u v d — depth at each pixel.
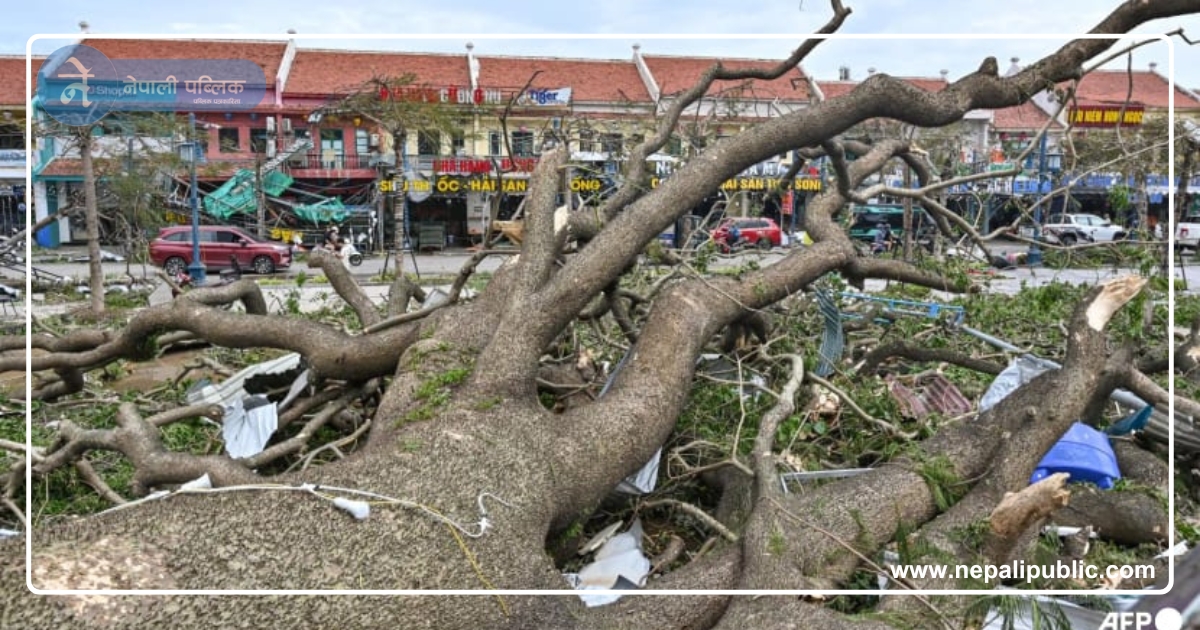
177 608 2.49
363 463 3.50
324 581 2.79
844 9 5.50
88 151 12.03
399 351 5.07
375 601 2.79
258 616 2.60
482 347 4.54
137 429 4.33
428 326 4.89
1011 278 9.87
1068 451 4.61
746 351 5.71
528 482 3.58
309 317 10.05
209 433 5.62
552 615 3.16
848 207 7.86
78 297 14.02
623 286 7.12
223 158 23.08
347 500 3.09
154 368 8.54
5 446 4.74
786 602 3.22
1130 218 22.19
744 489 4.41
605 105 24.47
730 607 3.38
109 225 22.72
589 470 3.92
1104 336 4.52
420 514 3.17
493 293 5.03
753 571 3.45
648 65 27.33
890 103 5.20
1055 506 3.16
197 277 16.48
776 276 5.29
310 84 24.12
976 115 23.22
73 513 4.57
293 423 5.57
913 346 6.34
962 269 6.76
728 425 5.10
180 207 21.45
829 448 5.27
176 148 17.28
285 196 24.86
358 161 24.77
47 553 2.55
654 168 9.27
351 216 24.48
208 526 2.86
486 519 3.29
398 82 14.82
